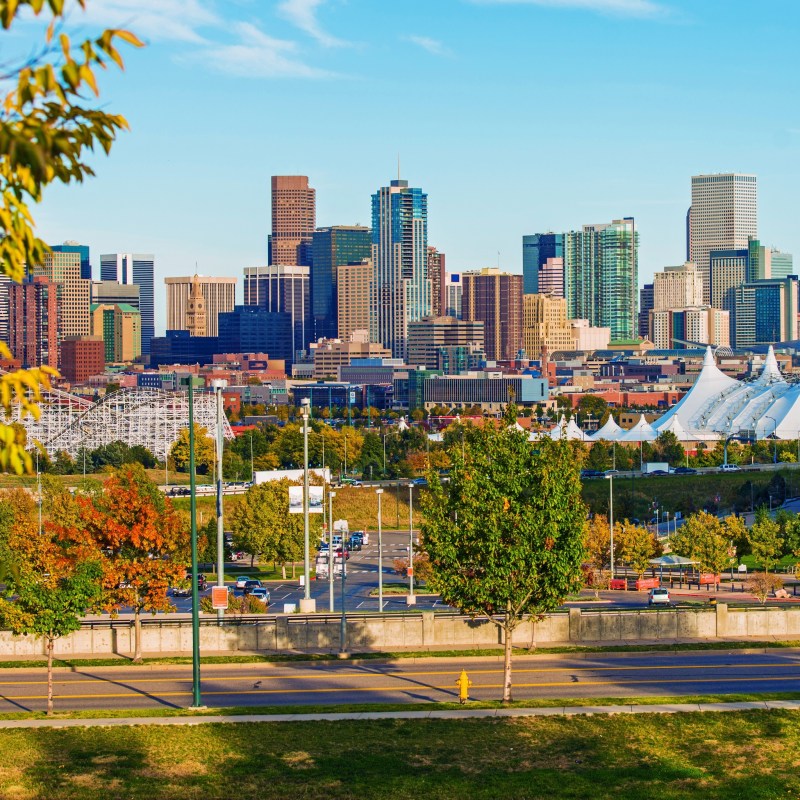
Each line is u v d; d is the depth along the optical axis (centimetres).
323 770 8506
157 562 12862
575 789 8094
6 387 2834
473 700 10631
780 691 10925
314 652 12962
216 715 10056
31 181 2666
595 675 11738
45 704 10775
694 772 8419
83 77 2478
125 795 7950
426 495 11975
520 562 10606
